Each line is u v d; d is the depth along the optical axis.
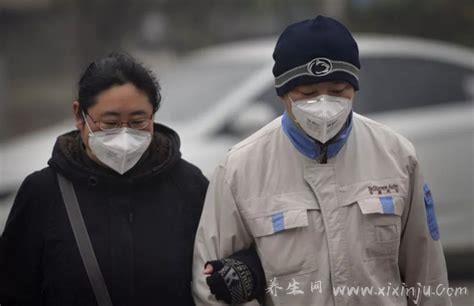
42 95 39.12
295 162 5.56
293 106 5.44
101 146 5.52
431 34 22.31
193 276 5.68
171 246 5.68
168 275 5.62
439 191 12.96
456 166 13.10
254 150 5.64
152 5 31.66
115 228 5.60
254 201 5.54
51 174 5.71
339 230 5.42
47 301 5.64
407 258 5.75
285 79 5.46
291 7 26.84
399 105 13.20
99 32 32.94
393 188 5.52
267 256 5.46
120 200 5.66
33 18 41.03
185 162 6.01
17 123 37.38
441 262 5.77
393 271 5.55
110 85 5.48
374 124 5.73
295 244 5.42
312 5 26.47
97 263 5.53
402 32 22.42
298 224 5.40
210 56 13.72
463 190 13.13
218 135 11.73
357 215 5.45
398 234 5.51
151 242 5.64
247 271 5.47
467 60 14.02
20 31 41.72
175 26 31.17
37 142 12.74
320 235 5.43
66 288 5.52
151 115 5.62
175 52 30.70
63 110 37.97
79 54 33.44
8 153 12.53
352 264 5.38
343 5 22.69
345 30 5.47
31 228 5.66
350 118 5.57
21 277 5.72
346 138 5.55
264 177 5.58
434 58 13.77
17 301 5.78
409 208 5.64
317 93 5.43
